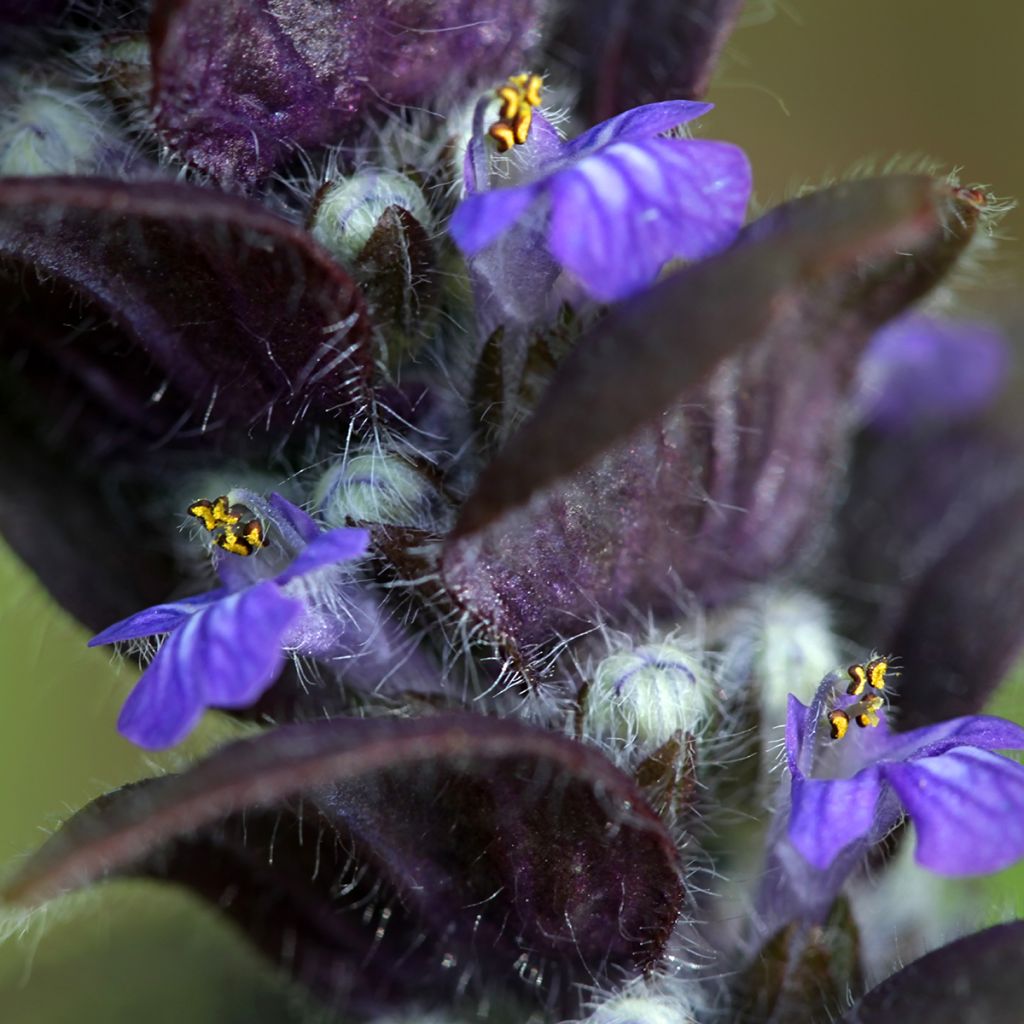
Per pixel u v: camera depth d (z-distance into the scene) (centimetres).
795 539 16
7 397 17
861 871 17
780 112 27
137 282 16
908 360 18
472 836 16
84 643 18
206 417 16
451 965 16
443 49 16
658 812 16
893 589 17
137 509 17
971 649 17
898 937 17
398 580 16
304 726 15
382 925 16
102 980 18
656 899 16
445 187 16
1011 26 27
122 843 15
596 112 17
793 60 27
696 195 15
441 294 16
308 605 16
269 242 16
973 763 16
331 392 16
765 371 16
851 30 27
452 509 16
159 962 18
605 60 17
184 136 16
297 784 15
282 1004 18
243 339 16
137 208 15
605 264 15
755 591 17
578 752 15
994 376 18
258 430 16
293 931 17
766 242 15
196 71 16
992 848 16
